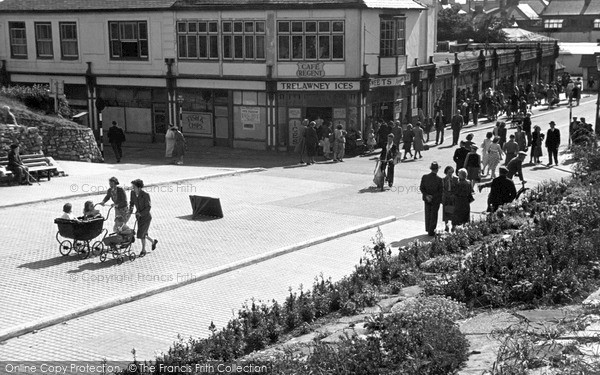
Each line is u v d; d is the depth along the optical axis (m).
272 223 25.45
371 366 10.14
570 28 135.62
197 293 17.97
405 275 16.34
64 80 50.56
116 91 49.53
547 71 78.12
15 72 52.12
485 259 14.82
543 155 42.09
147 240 22.89
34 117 37.75
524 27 138.38
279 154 44.19
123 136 40.41
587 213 17.78
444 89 55.03
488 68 62.94
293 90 44.25
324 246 22.66
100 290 17.86
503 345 9.44
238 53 45.12
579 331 9.72
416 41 49.56
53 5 50.09
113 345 14.45
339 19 43.44
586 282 13.25
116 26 48.31
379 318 11.73
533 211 21.11
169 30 46.66
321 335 12.62
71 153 38.34
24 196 28.25
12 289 17.92
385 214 27.17
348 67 43.84
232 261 20.59
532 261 14.05
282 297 17.56
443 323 11.05
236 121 46.19
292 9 43.47
